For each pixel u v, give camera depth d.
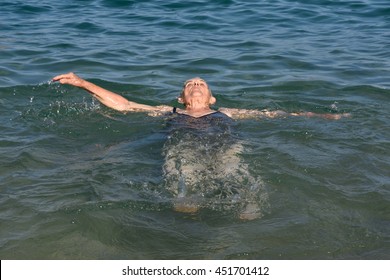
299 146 5.75
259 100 7.60
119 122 6.62
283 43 10.49
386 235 4.14
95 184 4.86
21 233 4.11
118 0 13.88
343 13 12.80
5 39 10.38
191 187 4.76
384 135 6.11
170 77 8.56
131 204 4.49
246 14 12.70
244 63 9.26
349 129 6.28
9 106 7.01
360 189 4.82
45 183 4.88
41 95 7.49
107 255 3.90
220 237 4.07
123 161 5.41
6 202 4.53
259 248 3.96
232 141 5.83
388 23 11.95
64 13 12.70
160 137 6.12
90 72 8.64
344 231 4.18
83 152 5.68
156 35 10.97
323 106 7.32
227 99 7.62
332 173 5.11
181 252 3.92
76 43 10.27
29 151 5.58
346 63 9.27
